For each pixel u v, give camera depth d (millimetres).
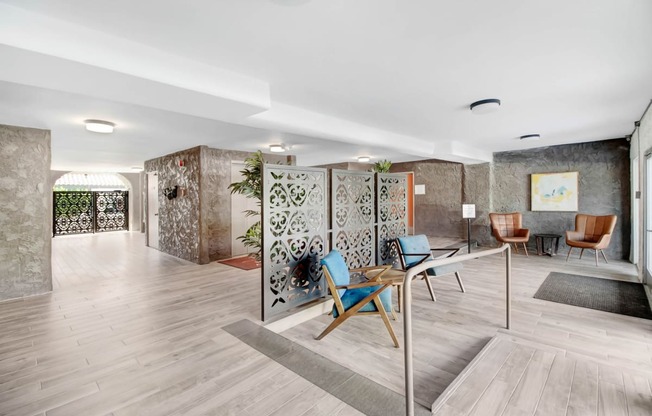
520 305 3510
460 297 3812
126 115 3641
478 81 2736
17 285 3885
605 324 2980
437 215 8109
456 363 2354
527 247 6676
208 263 5844
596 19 1782
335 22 1796
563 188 6211
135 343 2652
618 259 5723
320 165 9312
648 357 2381
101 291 4125
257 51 2150
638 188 4777
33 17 1647
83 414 1793
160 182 7094
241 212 6523
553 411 1767
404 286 1745
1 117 3619
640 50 2168
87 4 1588
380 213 4492
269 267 3133
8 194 3846
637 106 3529
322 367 2277
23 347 2590
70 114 3559
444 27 1860
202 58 2246
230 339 2719
